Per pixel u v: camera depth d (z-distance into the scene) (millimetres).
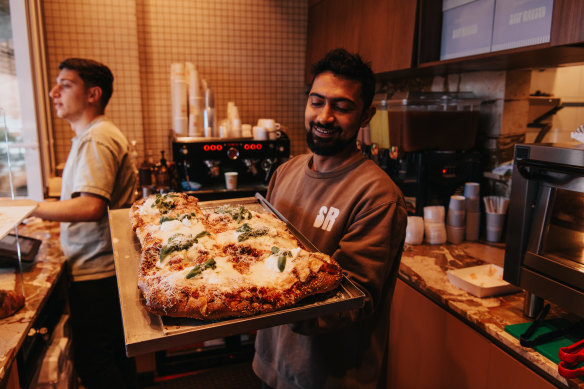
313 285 895
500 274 1609
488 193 2232
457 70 2188
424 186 2084
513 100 2123
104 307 1996
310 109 1169
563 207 1154
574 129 2295
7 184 2521
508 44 1623
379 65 2303
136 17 2934
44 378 1515
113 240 1249
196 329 758
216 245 1109
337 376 1224
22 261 1737
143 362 2393
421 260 1820
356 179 1174
